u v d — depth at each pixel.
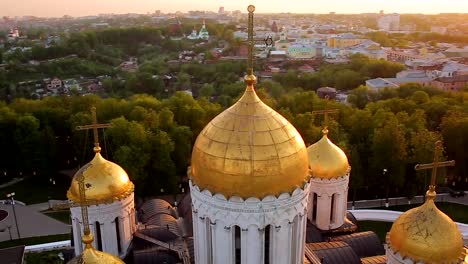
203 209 24.75
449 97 105.81
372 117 82.06
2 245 59.69
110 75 183.75
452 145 76.06
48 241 60.53
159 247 37.66
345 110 88.88
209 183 23.94
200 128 84.50
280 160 23.33
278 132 23.80
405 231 28.36
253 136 23.27
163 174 71.44
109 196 35.22
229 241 24.41
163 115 79.75
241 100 24.56
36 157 79.94
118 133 73.19
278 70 188.75
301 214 25.11
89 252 26.64
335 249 35.41
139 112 84.31
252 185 23.06
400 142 68.19
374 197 72.62
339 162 41.09
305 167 24.84
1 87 151.00
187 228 41.97
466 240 56.91
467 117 79.38
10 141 82.38
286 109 86.19
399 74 156.25
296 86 151.12
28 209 70.94
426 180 68.94
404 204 70.06
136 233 39.16
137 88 150.38
